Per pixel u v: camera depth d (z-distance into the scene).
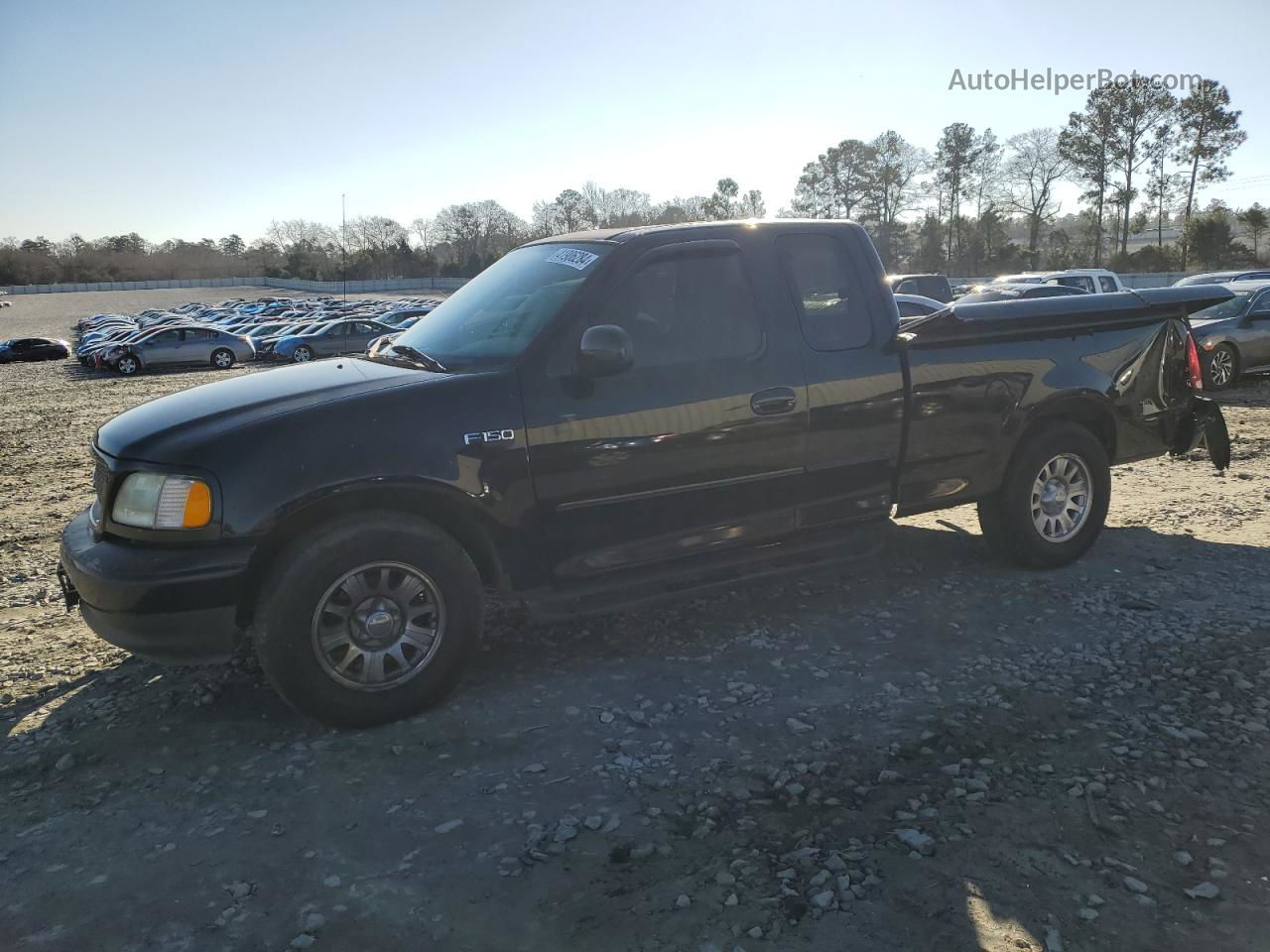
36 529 7.25
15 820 3.02
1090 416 5.36
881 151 82.50
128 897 2.61
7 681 4.13
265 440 3.37
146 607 3.26
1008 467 5.07
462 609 3.66
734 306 4.23
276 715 3.71
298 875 2.69
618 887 2.61
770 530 4.34
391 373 3.88
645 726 3.56
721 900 2.54
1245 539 5.79
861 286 4.58
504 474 3.68
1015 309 4.91
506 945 2.39
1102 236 76.19
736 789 3.10
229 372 29.39
